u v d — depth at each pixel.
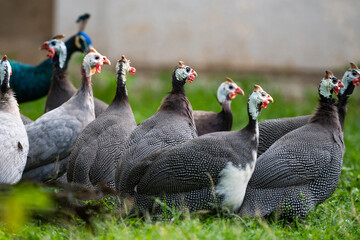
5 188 6.32
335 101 10.48
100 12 22.81
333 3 22.31
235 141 8.99
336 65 22.39
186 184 8.75
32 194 6.15
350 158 13.71
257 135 9.14
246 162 8.90
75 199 8.24
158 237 7.55
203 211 8.73
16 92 14.42
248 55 22.50
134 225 8.61
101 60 11.41
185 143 9.00
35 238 8.12
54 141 10.91
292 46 22.41
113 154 9.95
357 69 11.41
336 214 9.77
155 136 9.62
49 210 7.57
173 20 22.70
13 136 9.32
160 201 8.75
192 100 19.16
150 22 22.77
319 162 9.52
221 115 13.37
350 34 22.33
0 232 7.96
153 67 22.78
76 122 11.12
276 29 22.41
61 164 11.08
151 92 21.27
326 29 22.36
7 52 25.48
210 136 9.07
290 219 9.45
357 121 18.66
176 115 10.13
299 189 9.42
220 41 22.58
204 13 22.58
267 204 9.27
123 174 9.29
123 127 10.31
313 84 22.20
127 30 22.81
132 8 22.75
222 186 8.78
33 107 18.34
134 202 8.91
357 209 10.08
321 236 8.70
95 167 9.83
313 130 9.92
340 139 10.07
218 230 8.04
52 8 25.95
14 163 9.25
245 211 9.16
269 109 18.97
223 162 8.76
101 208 8.36
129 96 19.95
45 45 13.01
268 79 22.12
